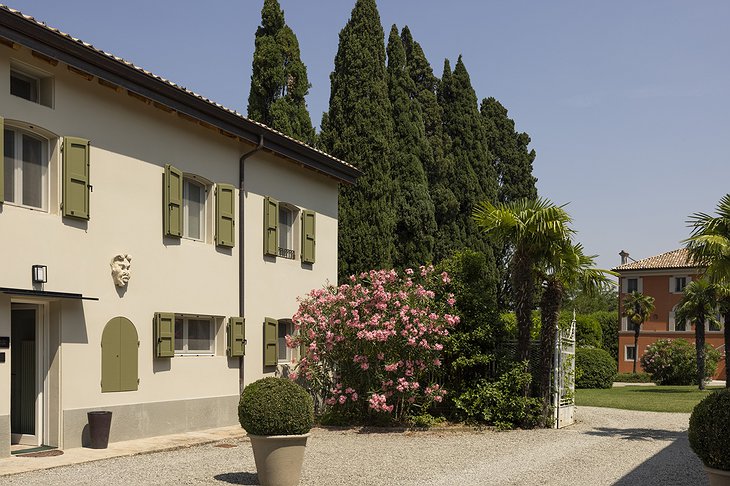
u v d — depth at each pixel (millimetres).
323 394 16984
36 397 11977
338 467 11133
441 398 15961
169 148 14469
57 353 11875
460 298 16781
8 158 11352
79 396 12242
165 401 14109
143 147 13805
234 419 16062
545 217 15484
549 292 16266
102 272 12766
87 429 12352
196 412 14914
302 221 18953
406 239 28781
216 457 11797
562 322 22547
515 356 16375
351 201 25969
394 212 26875
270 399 9289
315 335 16562
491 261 34750
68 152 12031
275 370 17641
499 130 42469
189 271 14898
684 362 43188
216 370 15594
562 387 16906
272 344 17328
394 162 29188
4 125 11211
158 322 13859
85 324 12398
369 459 11922
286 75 25844
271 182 17781
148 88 13336
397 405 16172
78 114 12391
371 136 26172
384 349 15898
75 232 12227
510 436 14852
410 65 36219
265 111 25750
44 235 11625
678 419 19500
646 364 44562
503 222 15727
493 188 36812
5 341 10922
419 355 15945
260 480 9359
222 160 16031
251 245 16922
